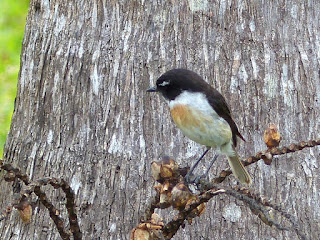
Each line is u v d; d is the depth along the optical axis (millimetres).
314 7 10391
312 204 8734
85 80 9883
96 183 9008
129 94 9617
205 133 8188
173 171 6312
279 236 8352
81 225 8703
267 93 9594
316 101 9617
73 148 9383
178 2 10156
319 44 10102
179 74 8297
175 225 6234
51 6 10797
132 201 8805
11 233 9094
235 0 10188
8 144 10234
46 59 10383
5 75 15828
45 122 9844
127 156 9133
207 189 6203
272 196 8766
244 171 8211
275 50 9922
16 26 16469
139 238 5973
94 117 9547
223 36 9945
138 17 10148
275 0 10305
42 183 6035
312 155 9133
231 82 9641
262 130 9320
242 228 8453
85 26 10297
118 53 9938
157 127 9312
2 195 9859
